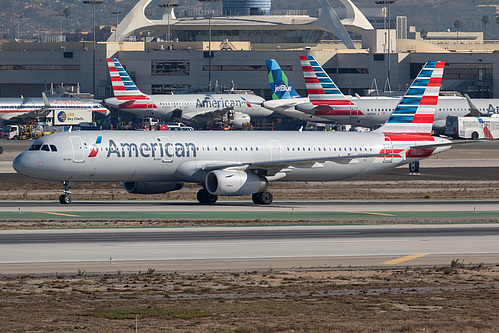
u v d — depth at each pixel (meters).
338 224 192.50
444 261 146.00
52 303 108.88
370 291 120.00
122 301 110.69
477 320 99.81
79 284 122.25
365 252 153.62
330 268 137.88
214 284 123.50
